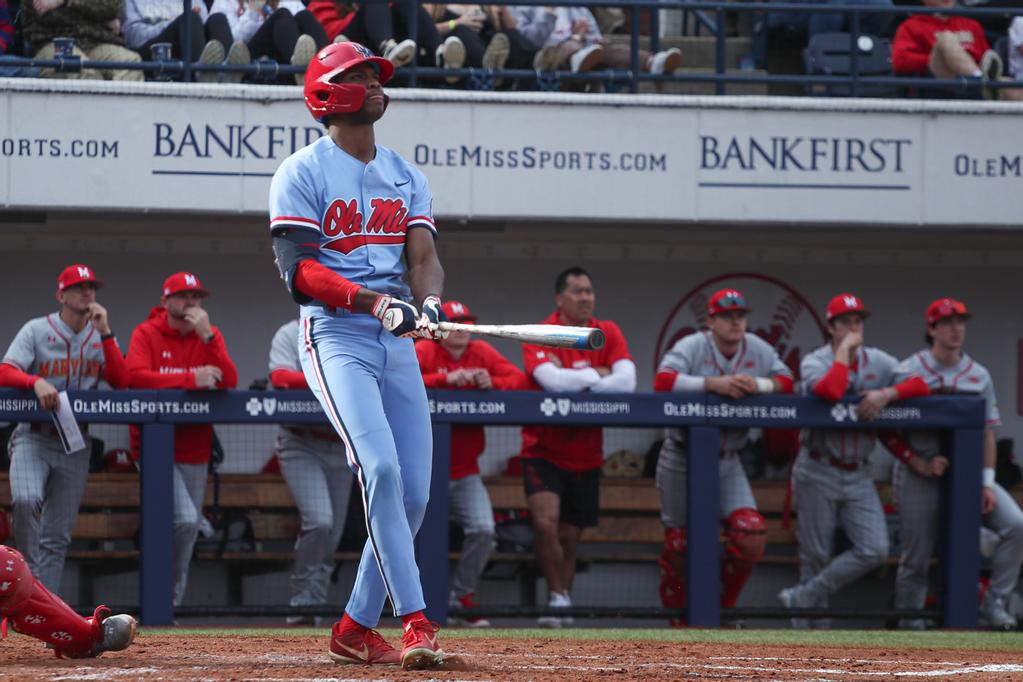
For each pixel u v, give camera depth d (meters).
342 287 14.66
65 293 27.86
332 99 15.25
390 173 15.76
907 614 29.94
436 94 32.88
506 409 28.70
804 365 30.94
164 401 27.69
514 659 17.03
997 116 34.28
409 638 14.78
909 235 37.56
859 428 29.94
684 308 37.81
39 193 31.77
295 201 15.08
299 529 28.72
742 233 37.16
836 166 33.91
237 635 22.39
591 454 29.47
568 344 14.15
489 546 29.11
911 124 34.09
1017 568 31.06
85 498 27.73
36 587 15.66
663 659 17.69
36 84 31.77
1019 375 38.56
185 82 32.97
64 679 13.73
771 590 30.83
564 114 33.22
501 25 37.09
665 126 33.50
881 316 38.34
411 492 15.55
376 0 34.47
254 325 36.44
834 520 30.23
